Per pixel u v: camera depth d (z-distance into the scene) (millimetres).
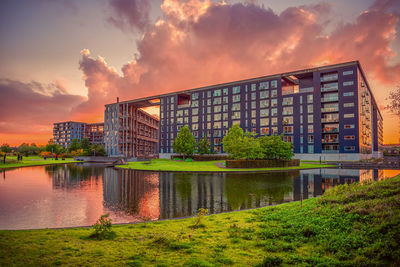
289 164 50125
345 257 6984
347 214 10125
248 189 22938
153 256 7164
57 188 24531
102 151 103500
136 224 11188
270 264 6539
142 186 25422
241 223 10844
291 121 75750
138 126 126250
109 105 121188
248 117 84688
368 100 84562
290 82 86500
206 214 13773
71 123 174875
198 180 30047
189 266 6492
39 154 128125
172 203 17141
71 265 6531
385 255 6805
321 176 34219
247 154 48406
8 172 43844
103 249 7738
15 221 12922
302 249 7727
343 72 68562
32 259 6887
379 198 11820
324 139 71125
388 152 136500
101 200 18344
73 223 12586
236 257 7105
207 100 95375
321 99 71625
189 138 76312
